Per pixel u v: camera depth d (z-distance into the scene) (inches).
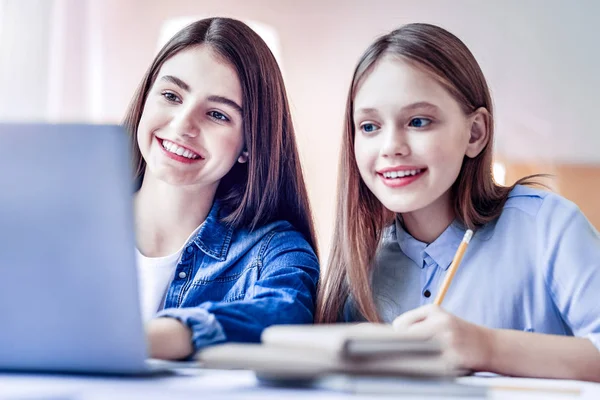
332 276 50.8
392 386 23.6
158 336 34.8
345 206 51.0
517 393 26.0
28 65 83.2
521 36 81.0
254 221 55.3
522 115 80.4
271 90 55.2
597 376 38.0
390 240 52.2
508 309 47.9
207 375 29.2
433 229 50.5
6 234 25.6
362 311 48.6
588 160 78.0
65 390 22.8
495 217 50.0
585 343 38.5
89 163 25.0
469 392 23.4
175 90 54.1
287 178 56.8
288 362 24.4
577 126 78.8
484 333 37.1
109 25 88.9
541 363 37.3
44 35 83.9
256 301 43.7
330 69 85.8
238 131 54.3
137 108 56.2
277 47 86.1
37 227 25.4
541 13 80.2
